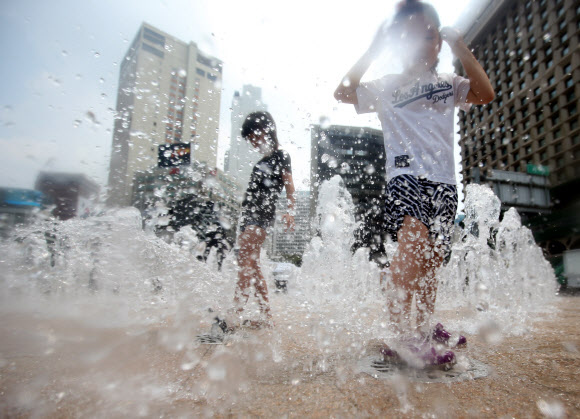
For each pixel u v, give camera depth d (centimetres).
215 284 136
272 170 153
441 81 117
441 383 68
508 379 71
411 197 102
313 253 161
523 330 125
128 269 145
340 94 129
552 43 2069
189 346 91
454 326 133
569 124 1978
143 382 66
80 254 145
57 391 60
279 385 67
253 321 121
